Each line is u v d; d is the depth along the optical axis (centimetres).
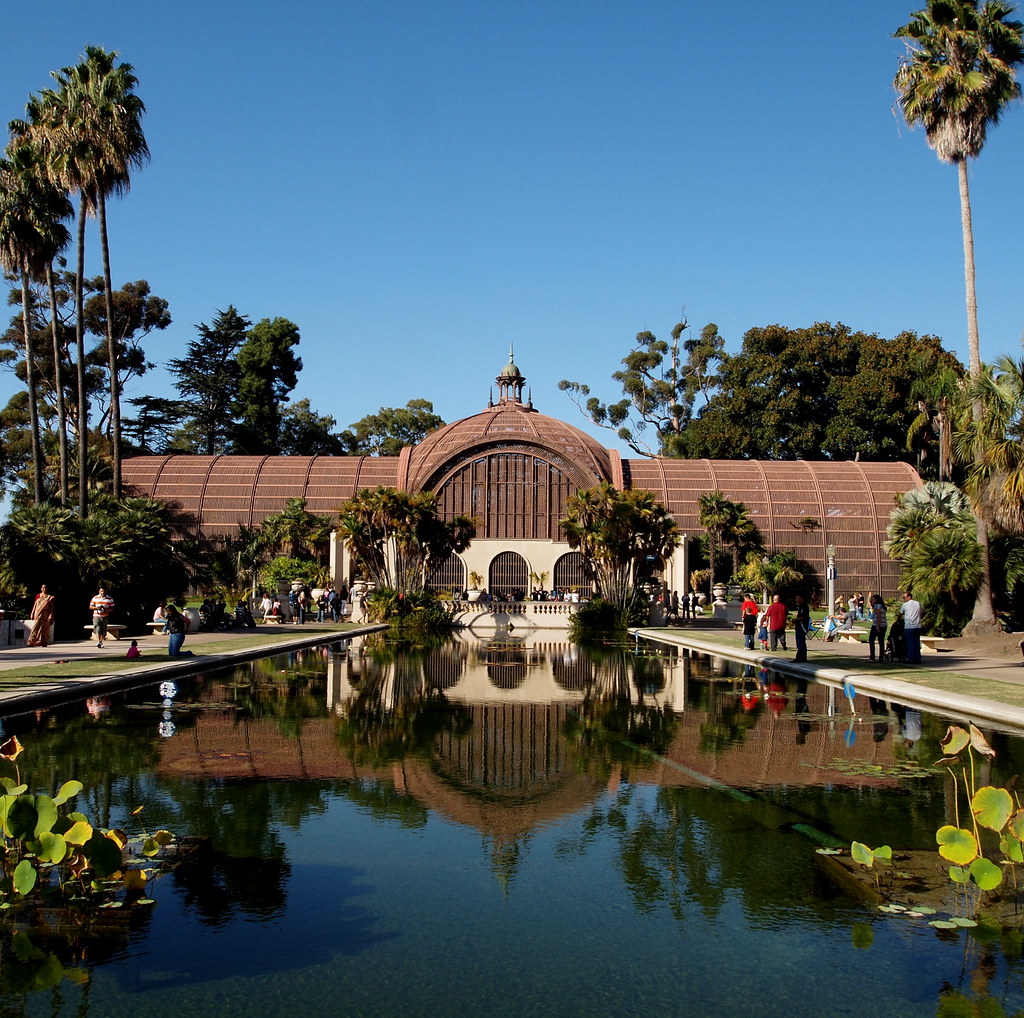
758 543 7281
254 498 7438
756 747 1408
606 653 3472
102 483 6950
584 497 5238
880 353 8638
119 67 4278
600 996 588
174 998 584
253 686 2214
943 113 3572
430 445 7525
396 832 941
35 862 785
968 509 3856
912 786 1141
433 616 5238
